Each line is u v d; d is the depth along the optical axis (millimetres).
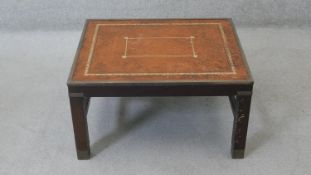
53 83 2648
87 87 1866
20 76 2715
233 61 1997
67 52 2969
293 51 2961
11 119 2348
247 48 2994
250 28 3229
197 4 3166
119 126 2289
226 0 3150
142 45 2133
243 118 1947
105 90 1881
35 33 3197
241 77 1886
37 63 2850
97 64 1982
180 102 2467
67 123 2316
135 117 2352
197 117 2350
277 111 2389
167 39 2186
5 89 2590
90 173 2004
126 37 2203
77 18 3217
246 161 2061
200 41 2162
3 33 3195
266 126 2279
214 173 1995
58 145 2170
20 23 3234
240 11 3195
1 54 2951
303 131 2244
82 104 1905
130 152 2119
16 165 2055
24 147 2160
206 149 2135
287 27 3244
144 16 3211
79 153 2061
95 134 2234
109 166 2039
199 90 1890
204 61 2000
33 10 3182
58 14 3201
